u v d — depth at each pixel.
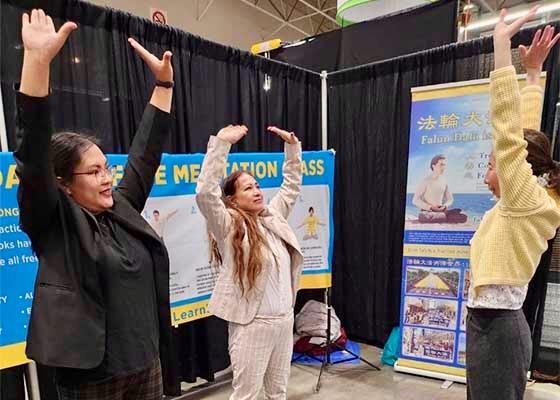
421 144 2.68
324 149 3.23
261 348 1.75
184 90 2.46
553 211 1.21
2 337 1.68
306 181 2.70
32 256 1.73
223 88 2.71
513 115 1.16
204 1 6.20
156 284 1.19
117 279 1.04
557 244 2.41
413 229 2.72
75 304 0.98
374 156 3.17
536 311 2.45
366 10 2.97
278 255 1.80
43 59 0.84
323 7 7.27
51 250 1.00
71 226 1.01
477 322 1.34
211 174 1.65
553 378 2.48
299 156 2.06
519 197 1.19
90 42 2.06
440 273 2.64
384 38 3.30
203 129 2.60
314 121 3.42
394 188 3.08
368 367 2.88
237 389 1.81
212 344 2.64
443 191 2.62
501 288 1.27
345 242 3.39
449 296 2.62
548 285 2.46
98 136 2.10
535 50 1.44
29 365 1.84
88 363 0.97
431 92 2.63
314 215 2.73
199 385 2.67
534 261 1.25
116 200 1.18
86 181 1.06
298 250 1.88
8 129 1.81
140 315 1.10
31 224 0.97
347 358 3.01
